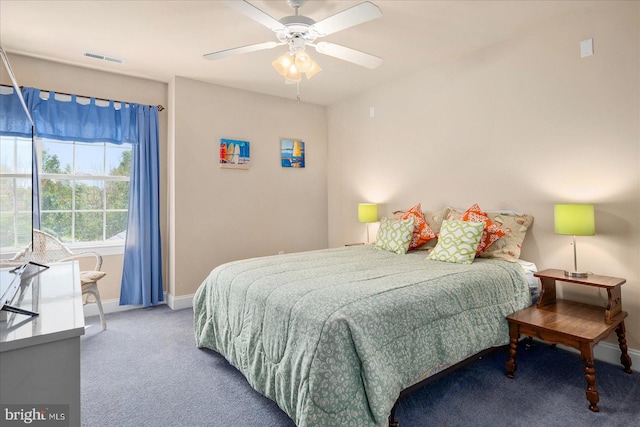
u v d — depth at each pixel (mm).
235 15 2561
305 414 1492
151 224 3824
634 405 1943
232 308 2270
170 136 3902
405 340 1735
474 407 1937
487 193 3209
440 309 1929
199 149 3951
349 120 4676
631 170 2385
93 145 3676
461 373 2320
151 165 3814
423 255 3080
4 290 1302
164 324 3316
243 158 4246
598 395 1991
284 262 2664
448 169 3525
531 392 2088
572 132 2660
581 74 2604
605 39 2484
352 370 1529
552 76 2762
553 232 2779
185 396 2090
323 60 3449
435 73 3613
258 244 4406
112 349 2750
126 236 3688
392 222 3418
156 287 3844
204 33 2836
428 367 1796
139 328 3209
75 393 1092
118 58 3316
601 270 2529
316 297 1786
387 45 3143
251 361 1990
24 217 1760
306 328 1637
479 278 2271
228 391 2146
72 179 3561
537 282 2764
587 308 2463
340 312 1614
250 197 4336
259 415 1906
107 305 3654
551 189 2787
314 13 2557
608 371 2338
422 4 2473
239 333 2152
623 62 2408
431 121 3668
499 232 2793
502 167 3096
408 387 1770
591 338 1925
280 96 4570
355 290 1868
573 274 2449
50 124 3285
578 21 2611
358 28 2820
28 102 3172
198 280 3955
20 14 2529
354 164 4621
